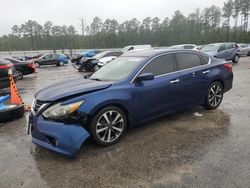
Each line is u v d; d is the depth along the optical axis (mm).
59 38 81062
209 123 4922
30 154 3893
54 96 3762
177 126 4805
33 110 3963
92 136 3867
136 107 4305
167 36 82438
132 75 4352
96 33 83250
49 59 25688
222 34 65688
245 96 7137
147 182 3027
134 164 3443
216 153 3660
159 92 4574
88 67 16828
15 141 4441
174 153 3715
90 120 3830
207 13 80750
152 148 3904
